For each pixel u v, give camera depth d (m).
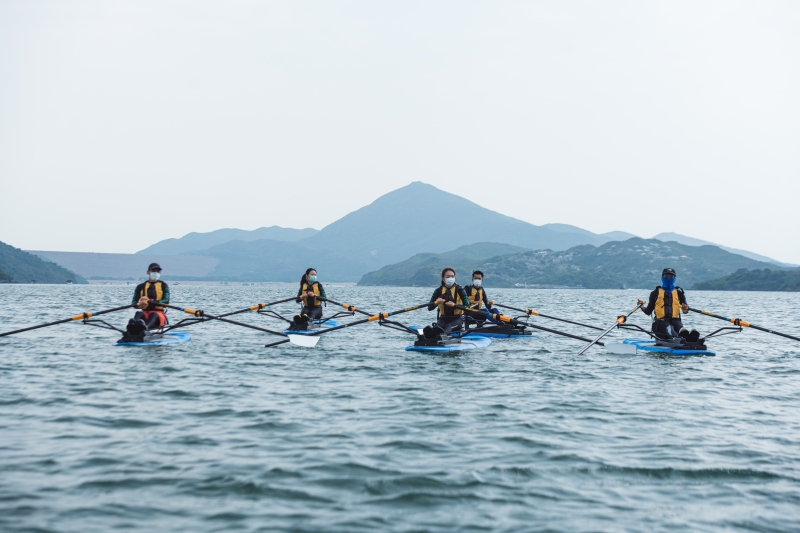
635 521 6.85
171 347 21.30
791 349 23.41
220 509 7.00
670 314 22.17
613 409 12.34
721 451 9.43
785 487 7.94
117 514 6.80
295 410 11.89
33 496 7.25
